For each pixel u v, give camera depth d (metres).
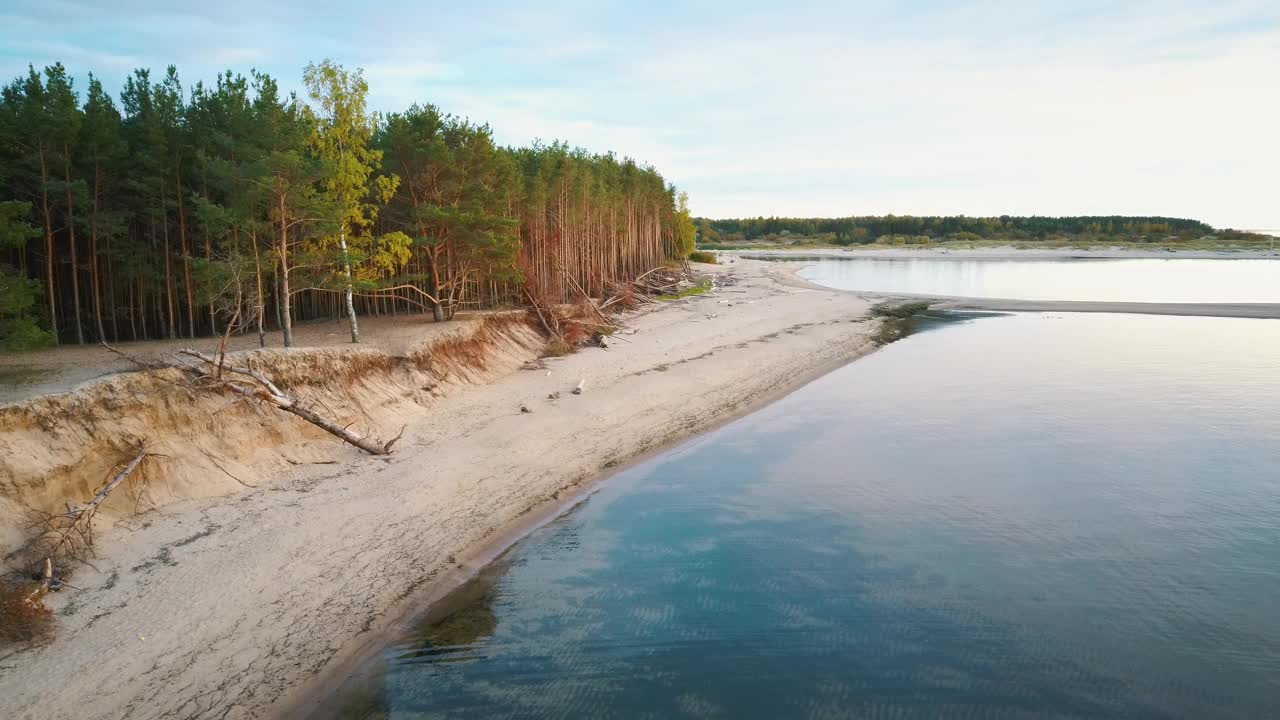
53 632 11.79
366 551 15.44
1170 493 19.16
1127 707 10.56
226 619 12.62
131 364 19.47
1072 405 28.69
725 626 12.98
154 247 30.70
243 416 19.34
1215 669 11.47
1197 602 13.59
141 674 11.07
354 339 27.80
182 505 16.41
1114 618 13.11
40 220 27.94
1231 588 14.08
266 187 23.72
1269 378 32.94
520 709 10.62
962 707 10.59
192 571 13.99
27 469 14.28
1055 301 63.91
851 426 26.20
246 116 27.53
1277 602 13.52
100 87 29.34
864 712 10.52
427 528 16.75
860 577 14.81
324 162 24.67
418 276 33.56
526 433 23.72
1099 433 24.80
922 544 16.39
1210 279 92.94
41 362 21.02
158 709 10.41
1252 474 20.48
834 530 17.20
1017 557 15.63
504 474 20.36
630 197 79.88
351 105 28.20
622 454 22.86
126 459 16.12
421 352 27.95
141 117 30.94
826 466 21.88
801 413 28.02
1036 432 25.06
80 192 26.23
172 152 29.75
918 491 19.70
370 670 11.66
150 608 12.71
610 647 12.35
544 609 13.60
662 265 90.50
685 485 20.41
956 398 30.16
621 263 76.75
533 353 37.03
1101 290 78.06
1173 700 10.70
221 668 11.40
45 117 25.59
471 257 36.81
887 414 27.77
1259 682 11.11
